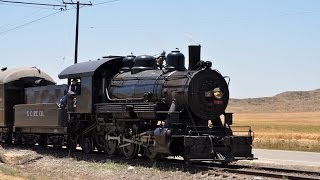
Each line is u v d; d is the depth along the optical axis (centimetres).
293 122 12481
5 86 3000
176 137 1839
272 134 5747
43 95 2806
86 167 1914
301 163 2169
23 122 2830
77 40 3756
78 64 2462
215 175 1625
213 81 1923
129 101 2086
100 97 2294
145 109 1961
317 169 1953
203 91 1894
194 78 1878
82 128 2450
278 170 1802
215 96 1902
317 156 2616
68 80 2484
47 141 2748
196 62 1959
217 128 1948
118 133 2167
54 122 2522
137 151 2055
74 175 1752
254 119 15062
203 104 1892
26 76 3072
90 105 2261
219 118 1964
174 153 1842
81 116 2433
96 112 2245
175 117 1861
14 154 2342
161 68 2109
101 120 2256
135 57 2230
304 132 6900
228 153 1833
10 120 3030
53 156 2392
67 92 2495
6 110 3008
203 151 1797
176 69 2016
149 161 1991
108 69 2292
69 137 2527
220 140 1836
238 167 1884
